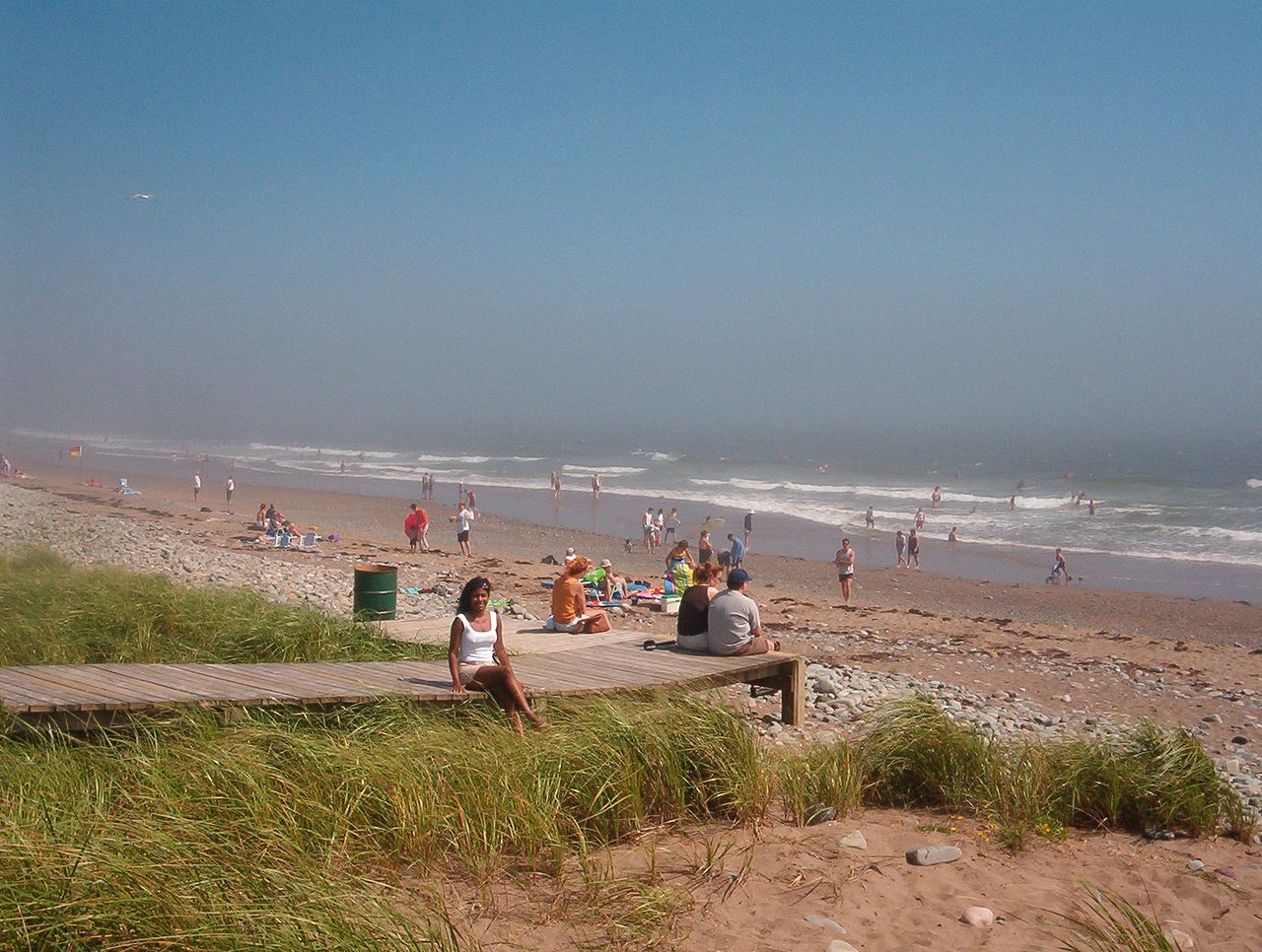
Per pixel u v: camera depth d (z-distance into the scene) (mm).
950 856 6066
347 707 7918
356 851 5285
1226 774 10250
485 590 8461
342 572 26375
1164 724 14773
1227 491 76750
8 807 5023
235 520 44281
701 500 66500
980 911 5234
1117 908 5121
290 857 4961
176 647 11477
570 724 7160
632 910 4930
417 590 22312
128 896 4066
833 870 5797
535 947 4562
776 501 66500
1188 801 6906
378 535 43750
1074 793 7082
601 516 55344
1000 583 34875
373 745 6523
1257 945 5109
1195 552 44156
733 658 10750
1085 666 19516
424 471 92562
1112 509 61312
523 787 5852
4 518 34781
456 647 8336
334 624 12297
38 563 18000
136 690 7777
